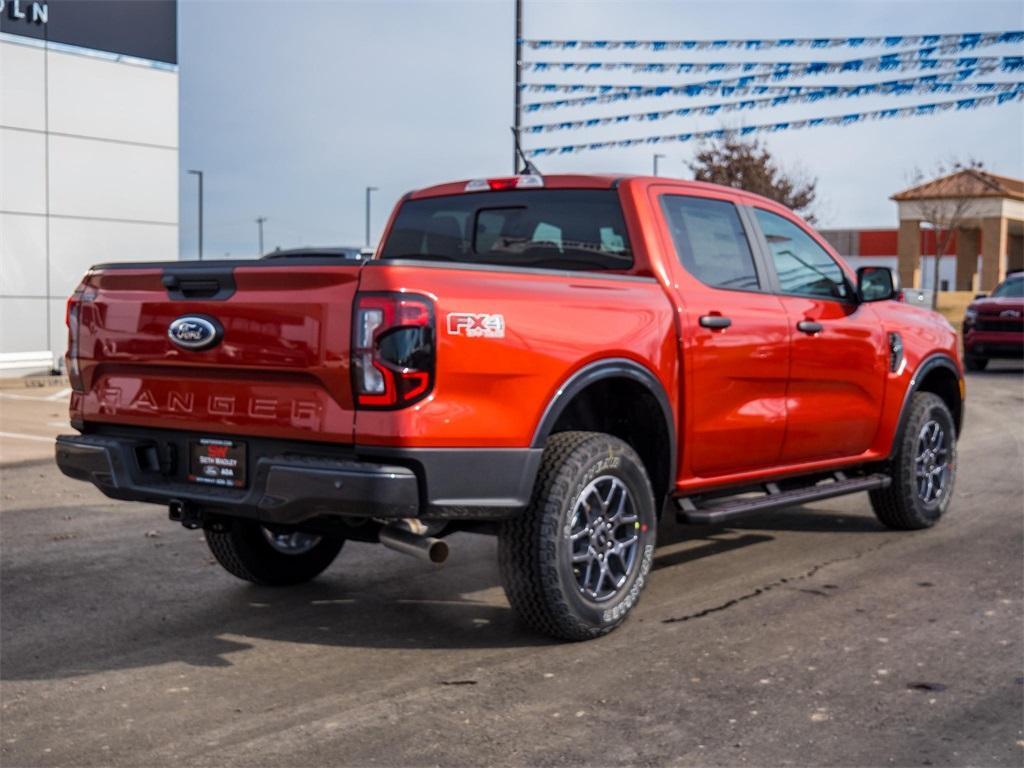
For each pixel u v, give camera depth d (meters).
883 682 4.32
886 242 55.75
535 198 5.77
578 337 4.67
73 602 5.50
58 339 17.47
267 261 4.43
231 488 4.55
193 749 3.73
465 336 4.25
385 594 5.66
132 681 4.39
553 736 3.81
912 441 6.89
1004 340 19.66
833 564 6.22
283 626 5.11
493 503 4.38
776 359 5.81
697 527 7.25
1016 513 7.65
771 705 4.09
